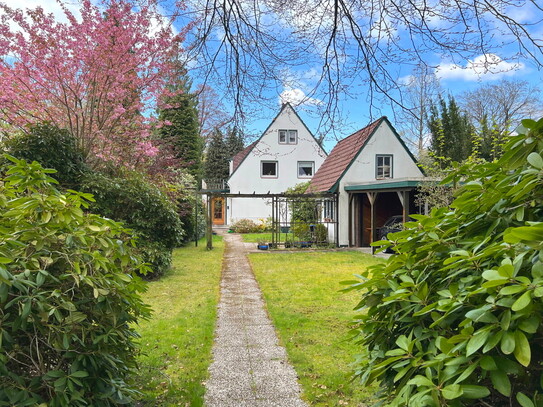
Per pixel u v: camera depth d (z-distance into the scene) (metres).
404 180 11.80
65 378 1.91
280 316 5.85
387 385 1.81
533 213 1.44
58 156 7.93
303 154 24.73
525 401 1.07
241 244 17.03
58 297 2.00
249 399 3.36
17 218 2.16
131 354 2.81
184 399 3.33
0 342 1.71
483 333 1.11
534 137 1.43
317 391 3.48
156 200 9.04
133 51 8.52
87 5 8.10
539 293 1.00
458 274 1.56
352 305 6.49
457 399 1.21
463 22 3.01
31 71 8.39
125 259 2.61
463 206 1.64
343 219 15.17
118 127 9.87
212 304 6.67
